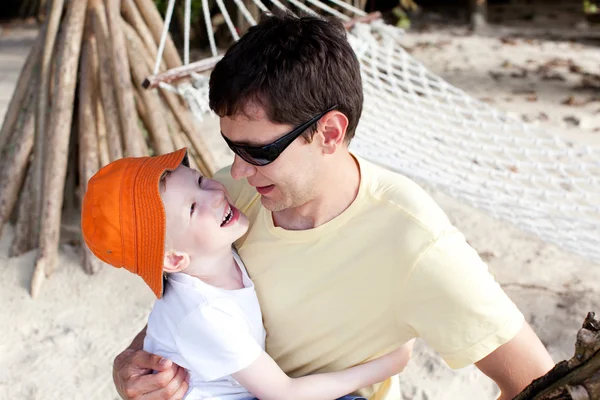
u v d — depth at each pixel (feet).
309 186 4.76
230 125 4.55
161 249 5.06
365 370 5.05
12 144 12.66
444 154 10.84
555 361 9.46
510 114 18.92
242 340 4.99
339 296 4.93
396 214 4.76
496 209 9.68
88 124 12.11
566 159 14.94
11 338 10.44
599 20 29.25
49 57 12.17
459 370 9.48
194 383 5.30
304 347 5.19
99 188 5.12
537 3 30.96
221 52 25.94
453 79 22.47
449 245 4.64
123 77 11.78
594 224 9.29
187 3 10.59
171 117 12.80
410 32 29.04
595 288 11.11
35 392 9.41
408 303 4.74
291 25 4.45
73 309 11.02
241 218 5.32
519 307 10.71
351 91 4.58
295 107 4.39
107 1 11.91
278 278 5.11
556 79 22.21
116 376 5.51
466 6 32.65
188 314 5.12
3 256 12.14
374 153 9.87
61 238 12.57
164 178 5.23
